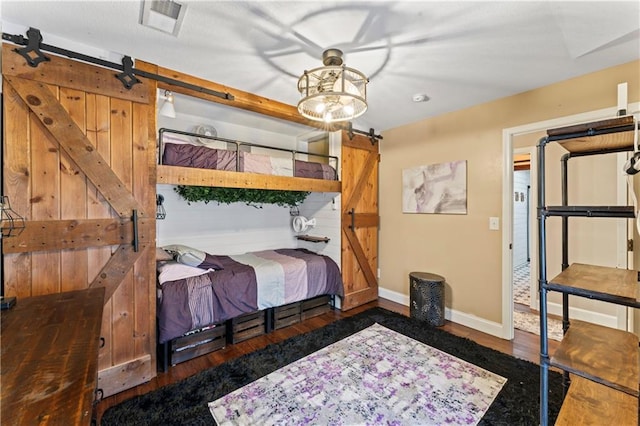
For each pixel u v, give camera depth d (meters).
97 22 1.70
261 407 1.83
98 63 1.92
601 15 1.60
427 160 3.50
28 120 1.74
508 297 2.80
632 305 1.02
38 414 0.68
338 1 1.51
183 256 2.70
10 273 1.70
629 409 1.26
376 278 4.08
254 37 1.85
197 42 1.91
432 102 2.97
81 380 0.83
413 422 1.71
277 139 4.51
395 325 3.07
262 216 4.24
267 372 2.21
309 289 3.24
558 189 3.23
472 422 1.70
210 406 1.84
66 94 1.84
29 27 1.74
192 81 2.39
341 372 2.20
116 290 2.02
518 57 2.08
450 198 3.27
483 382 2.07
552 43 1.90
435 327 3.04
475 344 2.65
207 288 2.50
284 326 3.10
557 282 1.26
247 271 2.84
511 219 2.82
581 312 3.14
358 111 1.97
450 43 1.90
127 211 2.05
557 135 1.22
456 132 3.21
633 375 1.10
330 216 3.76
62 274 1.85
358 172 3.82
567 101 2.45
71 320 1.27
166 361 2.27
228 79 2.46
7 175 1.69
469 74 2.35
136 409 1.81
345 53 2.03
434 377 2.14
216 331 2.59
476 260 3.04
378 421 1.71
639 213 1.01
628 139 1.29
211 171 2.57
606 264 2.96
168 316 2.25
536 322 3.20
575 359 1.23
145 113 2.13
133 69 2.06
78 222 1.88
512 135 2.81
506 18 1.64
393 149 3.92
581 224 3.13
